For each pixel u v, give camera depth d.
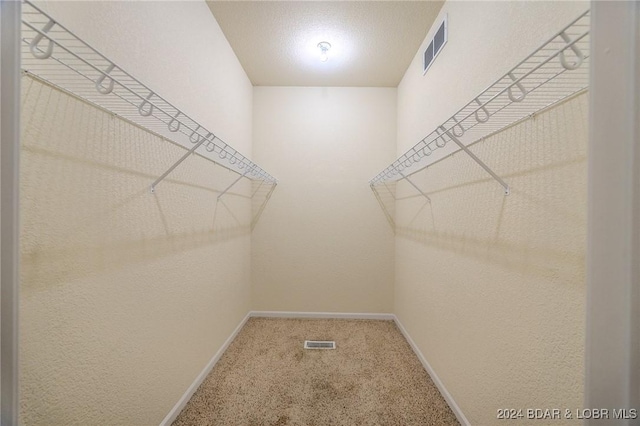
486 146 1.16
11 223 0.48
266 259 2.76
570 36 0.75
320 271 2.75
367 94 2.73
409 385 1.65
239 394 1.55
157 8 1.20
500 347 1.05
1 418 0.49
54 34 0.75
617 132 0.43
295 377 1.72
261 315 2.75
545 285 0.83
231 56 2.11
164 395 1.28
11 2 0.48
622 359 0.43
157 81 1.20
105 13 0.92
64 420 0.79
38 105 0.71
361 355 2.00
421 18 1.75
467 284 1.31
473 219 1.26
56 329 0.77
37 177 0.71
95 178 0.89
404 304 2.38
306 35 1.96
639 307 0.43
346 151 2.75
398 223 2.59
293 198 2.75
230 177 2.13
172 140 1.33
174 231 1.36
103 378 0.93
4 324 0.49
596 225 0.44
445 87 1.58
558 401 0.78
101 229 0.91
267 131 2.75
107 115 0.94
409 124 2.30
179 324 1.41
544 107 0.84
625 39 0.42
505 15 1.04
